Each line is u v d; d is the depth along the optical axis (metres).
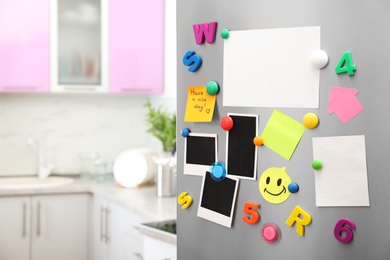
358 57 1.21
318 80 1.28
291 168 1.33
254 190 1.42
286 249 1.35
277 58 1.35
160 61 3.79
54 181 3.77
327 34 1.26
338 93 1.25
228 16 1.45
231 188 1.46
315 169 1.28
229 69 1.45
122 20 3.71
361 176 1.22
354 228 1.23
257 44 1.39
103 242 3.31
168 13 3.73
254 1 1.39
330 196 1.26
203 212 1.54
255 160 1.40
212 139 1.51
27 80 3.54
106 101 4.05
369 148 1.21
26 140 3.89
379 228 1.20
